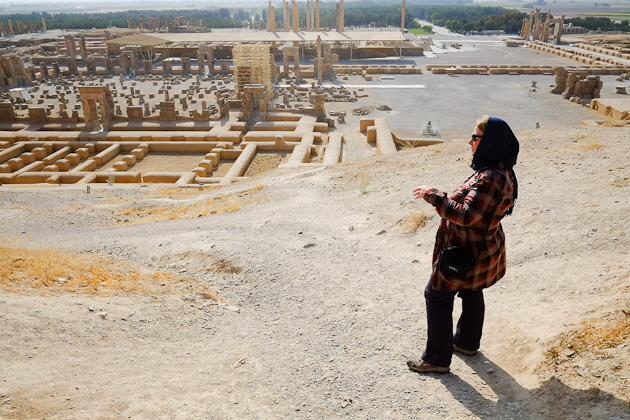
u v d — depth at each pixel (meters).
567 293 5.24
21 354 4.37
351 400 3.95
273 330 5.46
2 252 7.68
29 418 3.45
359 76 66.88
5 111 40.31
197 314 5.94
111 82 63.19
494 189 3.72
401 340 4.96
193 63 82.12
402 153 15.28
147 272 7.86
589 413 3.34
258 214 11.26
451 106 47.00
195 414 3.70
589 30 152.62
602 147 11.09
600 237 6.46
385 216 9.41
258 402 3.95
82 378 4.12
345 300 6.08
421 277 6.62
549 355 4.14
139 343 5.00
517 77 64.25
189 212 13.24
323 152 31.22
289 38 87.94
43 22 153.12
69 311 5.44
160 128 38.88
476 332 4.47
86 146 33.06
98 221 13.55
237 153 30.73
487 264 3.97
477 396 3.92
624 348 3.84
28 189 19.61
